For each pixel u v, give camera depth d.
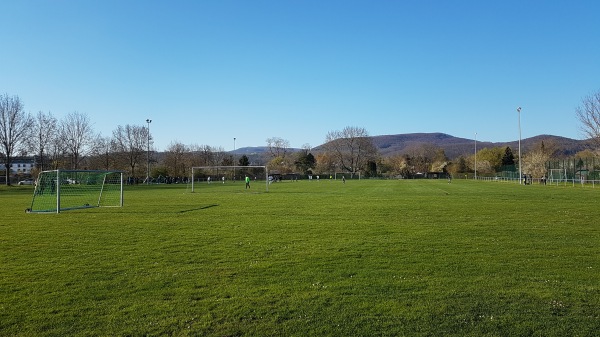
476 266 10.48
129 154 90.94
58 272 10.20
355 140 151.00
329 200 34.19
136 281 9.36
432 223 18.70
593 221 19.09
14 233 16.44
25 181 88.50
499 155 129.12
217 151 134.50
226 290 8.62
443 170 139.50
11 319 7.13
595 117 60.97
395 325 6.76
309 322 6.90
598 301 7.79
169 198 38.03
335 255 11.85
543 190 47.53
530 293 8.26
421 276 9.56
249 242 14.05
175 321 6.98
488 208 25.70
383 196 39.16
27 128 72.25
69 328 6.77
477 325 6.73
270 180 90.81
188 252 12.45
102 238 15.09
